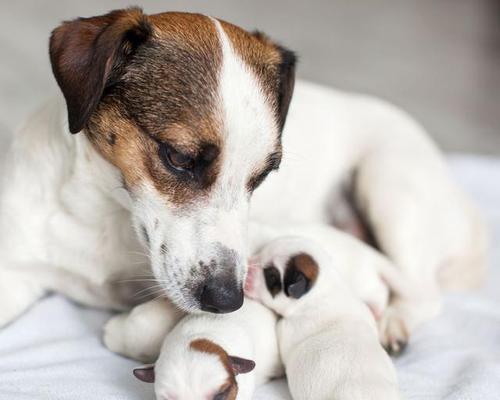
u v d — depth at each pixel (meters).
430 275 0.83
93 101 0.65
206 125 0.65
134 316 0.68
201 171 0.66
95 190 0.71
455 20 2.32
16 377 0.66
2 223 0.74
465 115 1.62
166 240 0.66
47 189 0.73
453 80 1.82
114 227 0.72
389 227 0.82
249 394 0.63
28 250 0.73
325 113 0.87
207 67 0.66
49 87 1.36
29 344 0.71
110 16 0.68
